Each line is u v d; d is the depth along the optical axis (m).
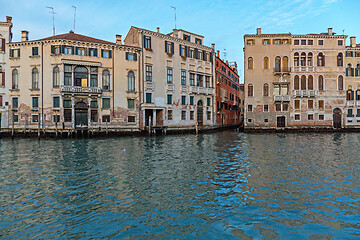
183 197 9.24
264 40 41.00
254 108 41.09
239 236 6.48
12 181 11.23
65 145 23.22
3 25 31.95
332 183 10.83
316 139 29.23
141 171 13.07
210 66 44.44
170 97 38.25
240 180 11.37
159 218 7.54
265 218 7.47
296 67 40.44
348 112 40.59
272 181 11.20
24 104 31.20
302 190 9.92
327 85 40.34
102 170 13.26
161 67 37.09
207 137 32.59
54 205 8.53
